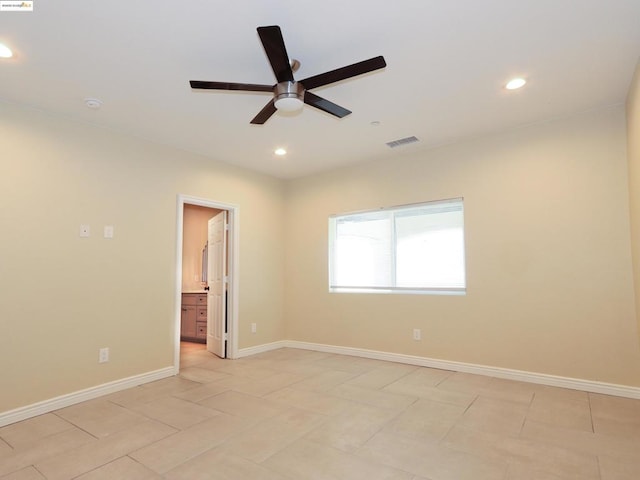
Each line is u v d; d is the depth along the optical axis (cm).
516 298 363
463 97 304
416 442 232
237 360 454
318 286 513
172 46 231
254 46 232
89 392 322
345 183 495
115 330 346
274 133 375
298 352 498
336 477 194
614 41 229
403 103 313
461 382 355
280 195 550
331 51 239
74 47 229
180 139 388
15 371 282
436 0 194
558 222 345
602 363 320
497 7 199
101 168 347
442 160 415
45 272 304
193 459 214
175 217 407
